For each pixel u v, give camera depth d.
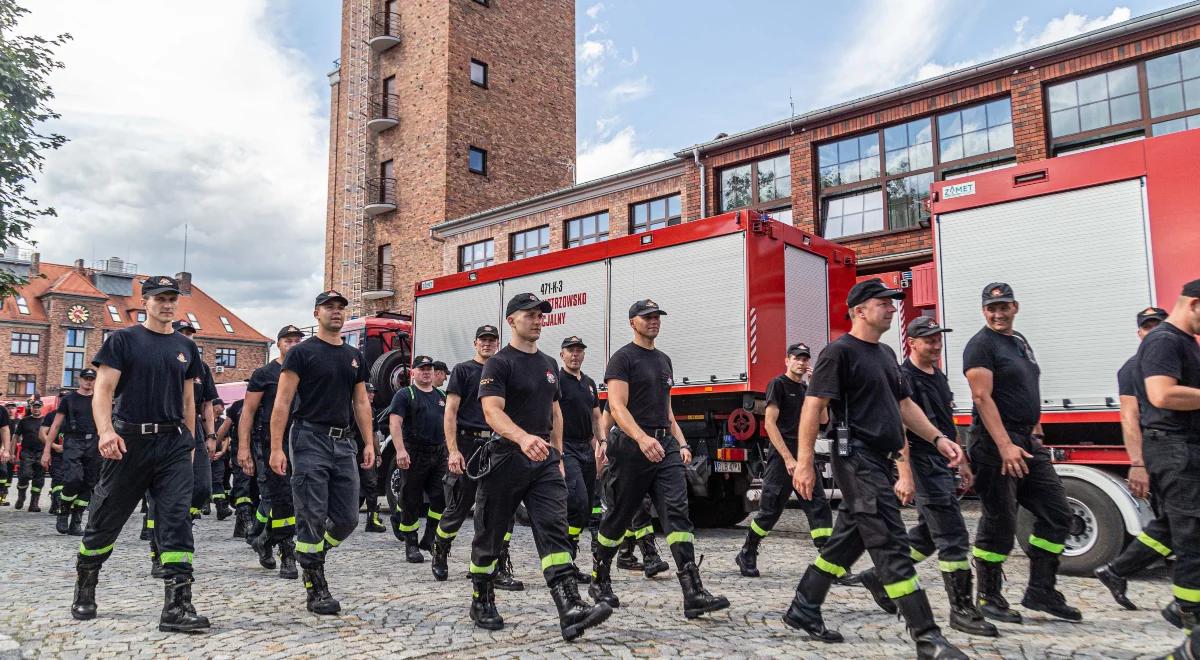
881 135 15.25
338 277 31.56
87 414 9.92
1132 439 5.30
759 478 8.80
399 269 28.59
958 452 4.32
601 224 21.30
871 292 4.29
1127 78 12.62
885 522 4.04
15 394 61.25
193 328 7.58
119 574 6.71
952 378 7.22
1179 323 4.16
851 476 4.15
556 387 4.91
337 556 7.80
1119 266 6.50
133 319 67.44
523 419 4.74
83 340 64.31
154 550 6.50
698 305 9.60
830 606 5.29
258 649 4.29
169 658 4.13
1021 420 4.87
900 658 4.06
